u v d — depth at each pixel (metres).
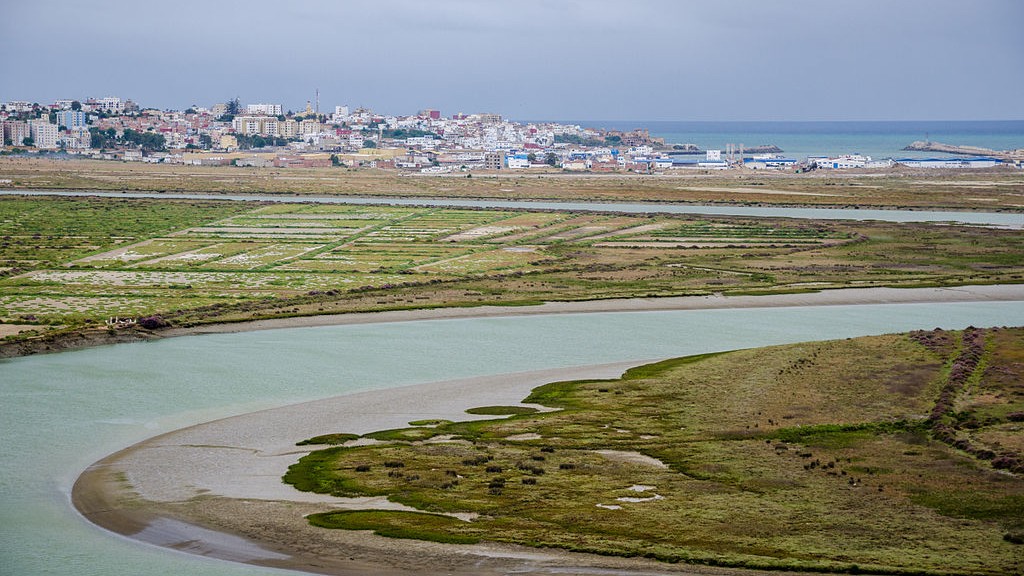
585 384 147.62
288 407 133.75
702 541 89.31
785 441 120.31
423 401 138.00
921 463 110.81
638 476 107.50
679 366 156.88
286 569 84.56
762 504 98.62
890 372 149.75
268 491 102.56
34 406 131.12
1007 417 125.69
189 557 86.88
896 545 88.25
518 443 119.56
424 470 108.88
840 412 131.25
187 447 116.50
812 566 83.88
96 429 122.50
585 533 91.12
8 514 96.06
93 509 97.50
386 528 92.12
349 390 142.75
